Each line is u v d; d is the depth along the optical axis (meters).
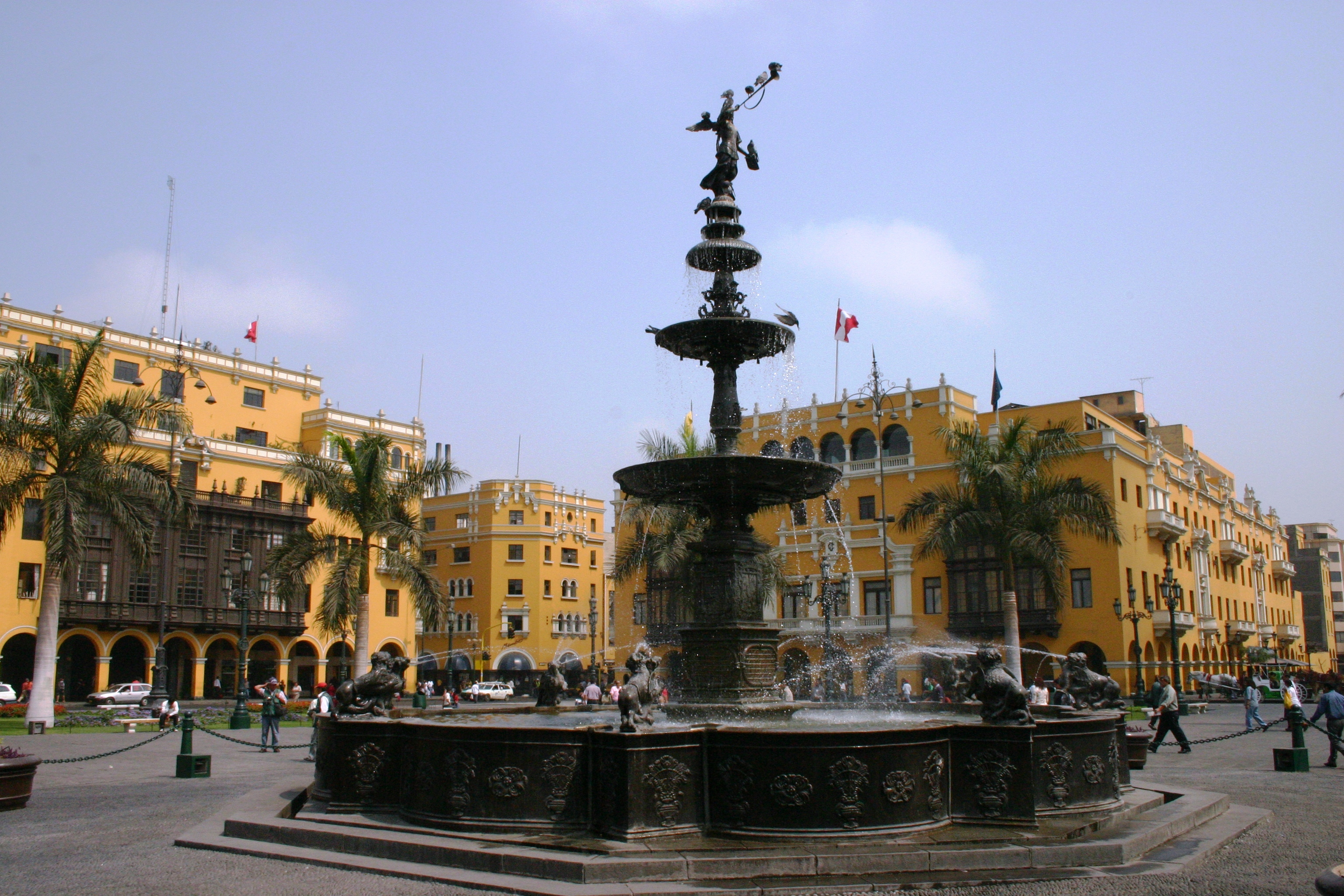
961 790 9.76
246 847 9.92
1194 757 21.97
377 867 8.85
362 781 10.55
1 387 28.59
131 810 13.35
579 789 9.27
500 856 8.54
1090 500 36.25
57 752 23.66
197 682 52.94
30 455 29.66
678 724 12.16
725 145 14.19
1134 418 64.06
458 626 76.94
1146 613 50.78
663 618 44.81
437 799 9.66
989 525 36.06
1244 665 64.75
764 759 8.99
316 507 59.44
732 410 13.64
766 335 13.29
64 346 50.84
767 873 8.34
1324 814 12.82
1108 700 15.09
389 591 62.38
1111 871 8.70
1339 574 141.12
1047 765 10.09
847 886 8.09
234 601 53.88
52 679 29.98
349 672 62.16
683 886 8.01
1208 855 9.65
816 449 56.97
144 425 34.31
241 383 59.50
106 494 29.77
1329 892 4.74
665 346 13.68
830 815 8.87
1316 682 77.44
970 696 10.27
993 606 50.12
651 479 12.99
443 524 80.19
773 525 56.00
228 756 22.59
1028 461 36.31
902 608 51.94
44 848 10.35
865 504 54.50
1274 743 26.62
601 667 51.06
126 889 8.38
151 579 51.31
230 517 54.78
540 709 15.95
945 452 51.84
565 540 79.50
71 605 47.53
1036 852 8.76
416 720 11.04
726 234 13.96
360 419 62.84
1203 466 78.06
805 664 52.78
